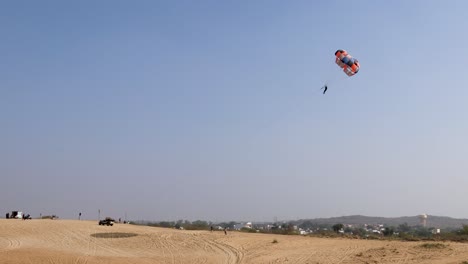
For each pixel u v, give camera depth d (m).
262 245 53.12
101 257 43.50
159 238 58.84
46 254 42.44
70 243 54.94
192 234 62.75
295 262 41.22
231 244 54.16
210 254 47.72
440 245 45.59
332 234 76.19
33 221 74.88
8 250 45.16
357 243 53.00
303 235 71.62
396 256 40.97
